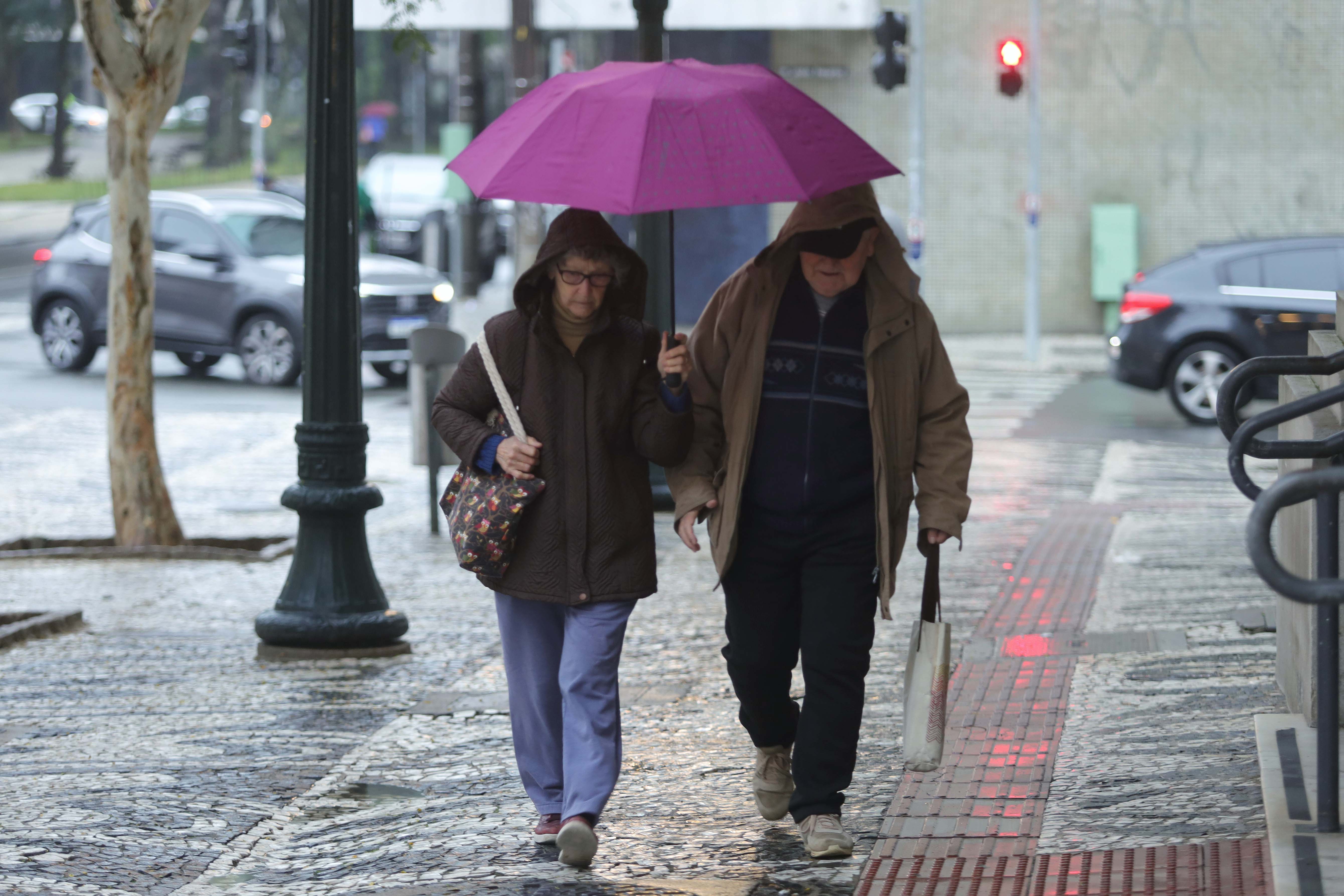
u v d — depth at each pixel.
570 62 113.88
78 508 52.09
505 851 20.22
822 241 18.36
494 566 19.16
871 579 19.03
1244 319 70.81
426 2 89.38
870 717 26.19
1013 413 75.00
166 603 37.97
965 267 111.88
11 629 33.66
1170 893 17.06
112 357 44.81
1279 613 25.75
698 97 17.62
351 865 20.02
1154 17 109.31
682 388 18.75
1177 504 50.06
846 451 18.88
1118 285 109.19
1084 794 21.11
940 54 110.44
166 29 44.09
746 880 18.72
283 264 84.94
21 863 19.94
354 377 32.56
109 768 24.45
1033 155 95.56
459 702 28.38
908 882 18.27
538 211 87.75
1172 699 25.97
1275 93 109.19
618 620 19.31
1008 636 31.89
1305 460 22.08
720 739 25.36
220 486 56.47
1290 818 18.16
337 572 32.25
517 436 19.16
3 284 143.62
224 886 19.27
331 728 26.86
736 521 18.86
